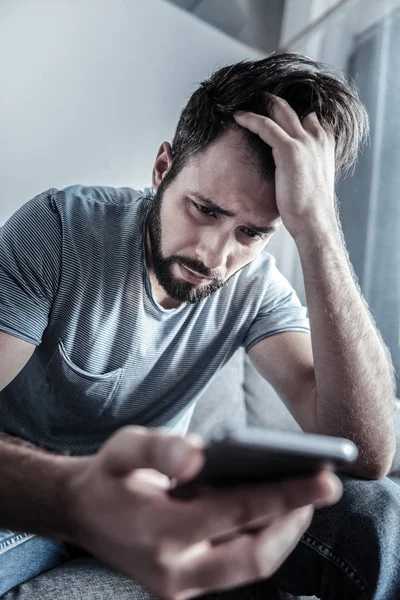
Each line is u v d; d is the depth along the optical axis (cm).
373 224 178
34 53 172
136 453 34
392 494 77
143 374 96
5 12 167
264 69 86
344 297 84
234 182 76
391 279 168
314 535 75
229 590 81
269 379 102
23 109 171
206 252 79
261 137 77
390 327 167
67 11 177
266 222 81
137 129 192
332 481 36
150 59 193
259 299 104
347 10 195
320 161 85
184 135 81
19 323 82
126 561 38
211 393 151
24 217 89
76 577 77
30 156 174
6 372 82
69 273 87
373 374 84
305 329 104
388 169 175
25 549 81
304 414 91
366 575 71
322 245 83
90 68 182
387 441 83
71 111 179
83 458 45
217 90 80
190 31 202
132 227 92
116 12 185
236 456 31
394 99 176
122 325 91
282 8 224
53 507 42
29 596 72
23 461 48
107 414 97
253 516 35
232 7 207
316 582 77
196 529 35
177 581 36
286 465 33
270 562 38
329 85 91
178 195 79
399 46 177
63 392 93
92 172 185
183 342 98
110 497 37
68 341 90
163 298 94
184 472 31
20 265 84
